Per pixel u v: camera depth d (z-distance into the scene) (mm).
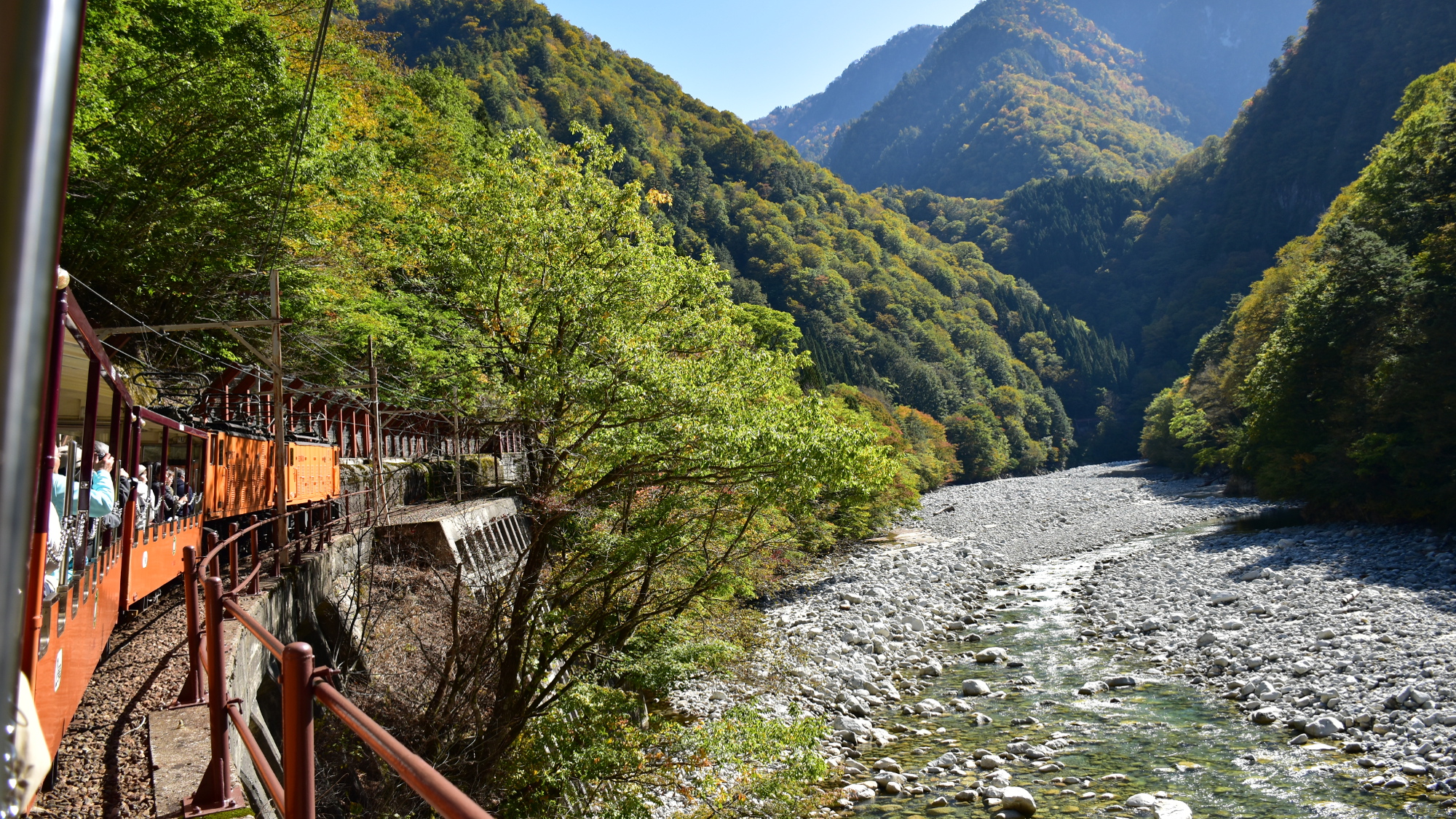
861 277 165750
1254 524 46156
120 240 15141
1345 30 192625
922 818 13453
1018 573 37375
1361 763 14203
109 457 7863
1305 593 25688
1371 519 40031
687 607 15656
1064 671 21312
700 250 141000
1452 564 26984
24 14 482
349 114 28969
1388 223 53562
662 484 14227
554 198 17750
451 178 40594
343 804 10500
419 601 14961
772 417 14398
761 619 22000
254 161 16281
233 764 6375
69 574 6199
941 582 33469
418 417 31016
